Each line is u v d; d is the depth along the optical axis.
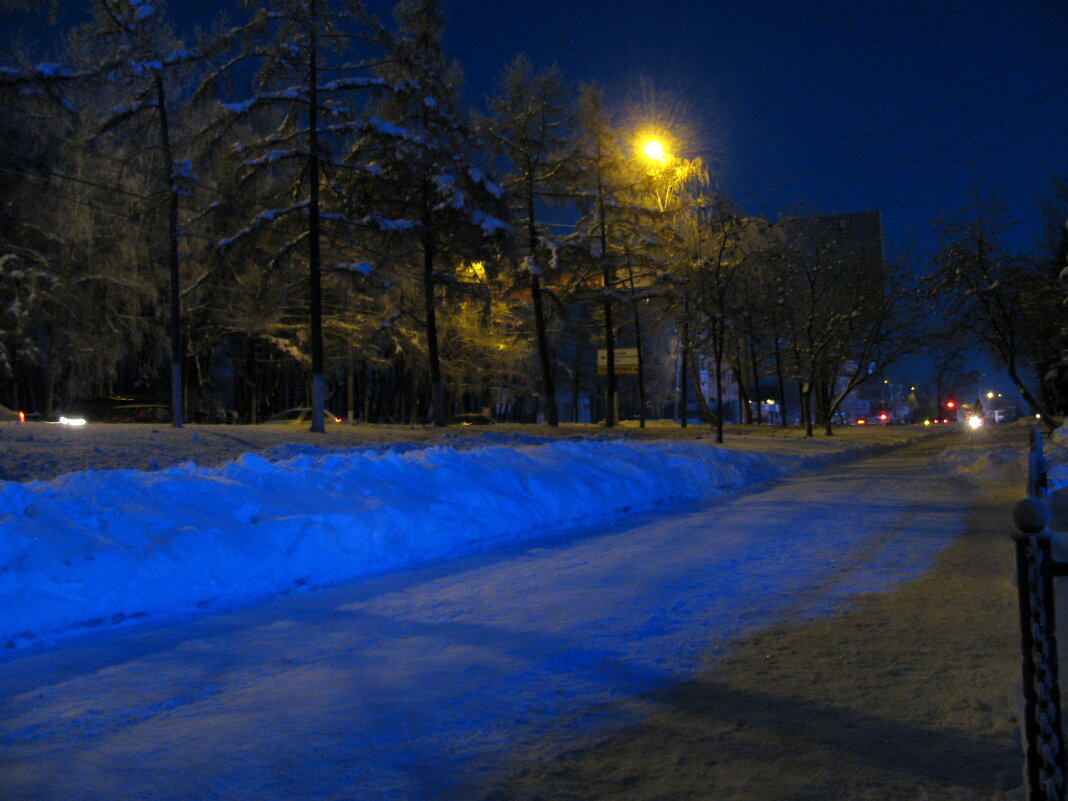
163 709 4.91
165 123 23.36
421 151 26.98
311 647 6.22
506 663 5.60
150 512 8.25
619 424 44.72
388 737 4.32
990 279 27.12
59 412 37.09
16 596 6.66
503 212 29.39
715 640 6.05
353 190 28.66
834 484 18.19
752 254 36.88
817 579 8.09
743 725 4.33
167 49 22.92
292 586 8.45
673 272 36.88
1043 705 2.68
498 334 45.62
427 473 12.10
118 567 7.34
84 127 23.69
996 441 31.33
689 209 37.00
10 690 5.33
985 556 8.95
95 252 32.28
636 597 7.52
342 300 35.00
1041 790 2.68
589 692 4.97
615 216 37.78
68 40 22.30
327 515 9.42
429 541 10.29
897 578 8.00
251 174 24.38
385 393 56.69
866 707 4.51
